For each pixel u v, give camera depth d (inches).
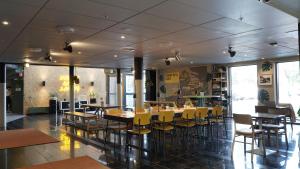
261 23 190.4
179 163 192.4
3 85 429.1
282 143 255.1
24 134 122.0
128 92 726.5
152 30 208.1
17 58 375.9
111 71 727.7
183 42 261.4
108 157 208.1
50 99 634.2
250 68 461.4
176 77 566.9
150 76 623.5
